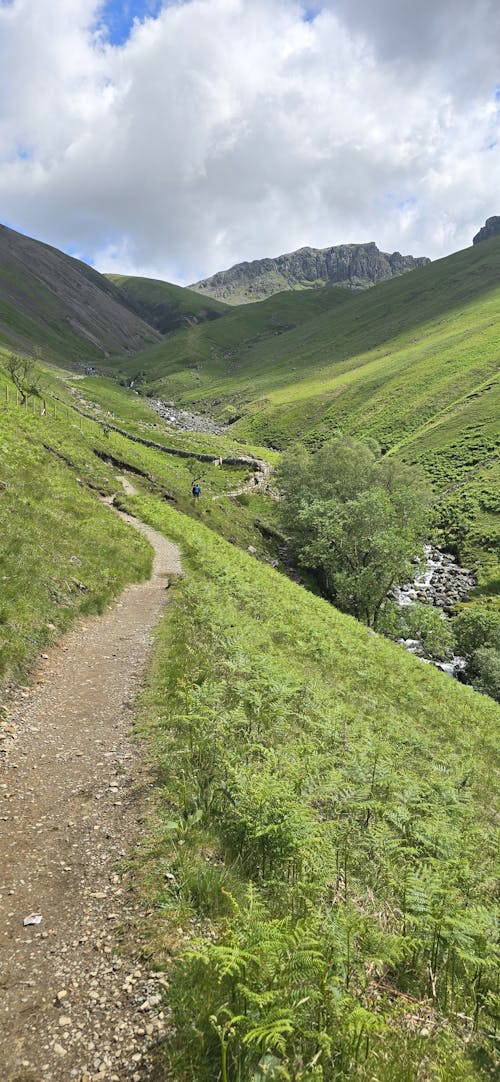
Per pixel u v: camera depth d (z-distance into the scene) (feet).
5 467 78.89
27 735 30.81
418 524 168.14
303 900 17.87
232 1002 13.35
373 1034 13.42
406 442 386.93
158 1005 14.40
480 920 18.33
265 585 97.25
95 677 40.75
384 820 27.53
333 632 81.20
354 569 168.14
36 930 17.17
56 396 321.93
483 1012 16.12
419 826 25.90
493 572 216.74
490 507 264.93
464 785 40.34
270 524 244.01
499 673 129.29
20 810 23.94
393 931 18.49
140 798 25.12
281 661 51.52
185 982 14.51
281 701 36.65
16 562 51.24
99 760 28.96
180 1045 13.11
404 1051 13.21
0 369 215.92
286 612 80.28
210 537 133.39
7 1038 13.44
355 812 28.50
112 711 35.37
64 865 20.45
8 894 18.72
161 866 20.06
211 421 591.78
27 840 21.85
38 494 77.92
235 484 282.15
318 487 224.74
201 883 18.70
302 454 251.19
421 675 81.10
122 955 16.16
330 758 29.53
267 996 12.24
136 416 477.36
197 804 24.06
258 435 501.97
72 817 23.62
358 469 222.48
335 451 237.04
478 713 73.61
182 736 31.24
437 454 347.97
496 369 439.22
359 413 472.03
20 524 61.00
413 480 233.55
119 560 74.18
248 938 14.25
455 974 17.30
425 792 33.32
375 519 158.51
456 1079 12.66
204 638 51.83
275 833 20.39
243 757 27.96
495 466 306.76
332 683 55.26
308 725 38.63
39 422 143.64
